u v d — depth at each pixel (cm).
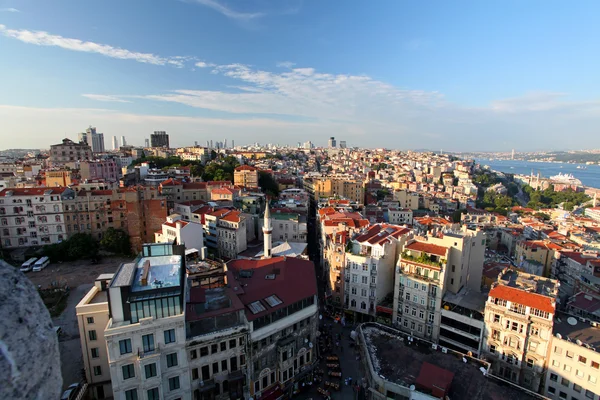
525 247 13325
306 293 7112
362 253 9706
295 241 13850
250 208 15500
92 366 6216
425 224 16538
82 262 12719
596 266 10275
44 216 13075
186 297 6088
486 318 7300
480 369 6066
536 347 6675
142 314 5138
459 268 8388
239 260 8312
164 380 5294
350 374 7638
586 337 6525
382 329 7362
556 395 6425
